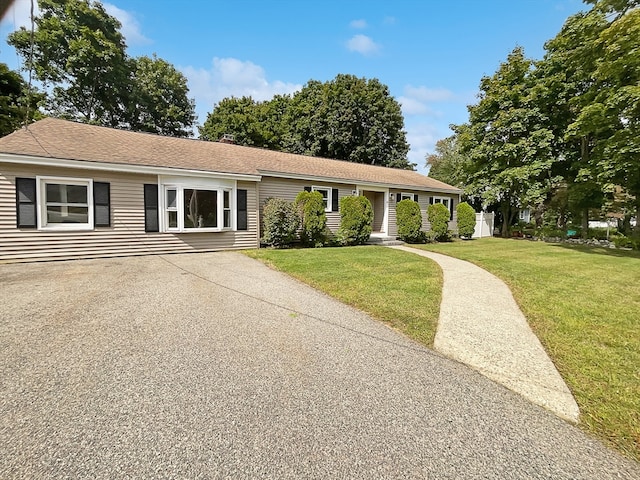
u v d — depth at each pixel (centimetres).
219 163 1091
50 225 804
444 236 1644
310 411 221
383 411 224
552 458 185
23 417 207
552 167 1789
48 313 408
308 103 2919
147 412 216
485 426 212
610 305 504
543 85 1677
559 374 285
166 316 407
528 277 720
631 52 1009
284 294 525
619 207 1817
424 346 338
